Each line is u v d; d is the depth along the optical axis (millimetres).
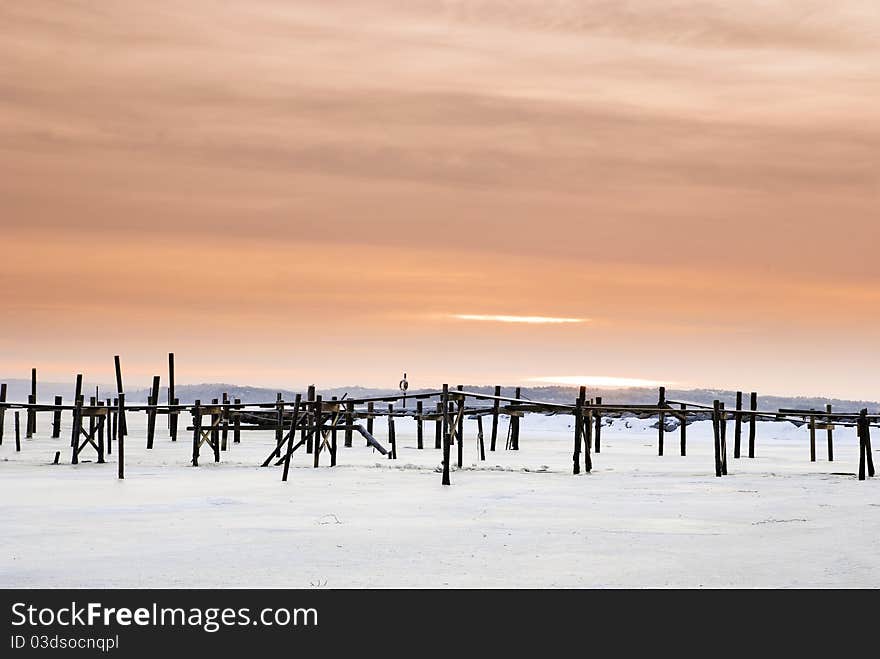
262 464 48938
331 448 49156
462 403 47938
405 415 58531
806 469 50250
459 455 48062
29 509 30938
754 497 34906
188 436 80312
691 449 68125
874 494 35875
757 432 81500
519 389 66812
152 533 26375
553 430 92188
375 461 54281
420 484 39594
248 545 24672
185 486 38531
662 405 61562
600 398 62531
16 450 62031
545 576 21375
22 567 22047
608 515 30078
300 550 24062
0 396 68812
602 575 21484
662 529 27281
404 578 21203
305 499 33875
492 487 38344
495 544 24922
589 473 45625
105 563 22500
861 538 25578
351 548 24328
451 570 21984
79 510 30656
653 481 41094
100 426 50750
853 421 59344
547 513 30500
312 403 48938
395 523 28297
